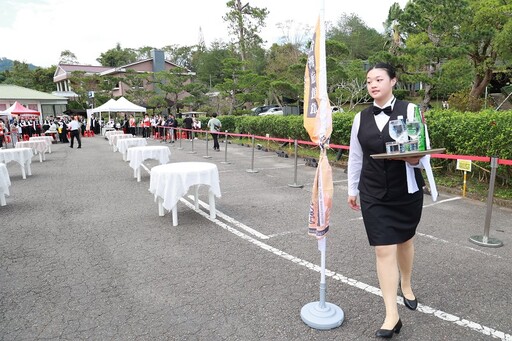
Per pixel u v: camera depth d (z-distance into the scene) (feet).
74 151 57.06
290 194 25.08
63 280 12.61
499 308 10.39
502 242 15.43
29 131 81.00
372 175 8.80
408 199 8.67
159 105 113.09
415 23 45.29
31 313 10.58
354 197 9.62
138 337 9.36
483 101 51.80
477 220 18.52
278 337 9.23
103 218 19.88
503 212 19.94
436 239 15.90
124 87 135.44
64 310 10.71
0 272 13.32
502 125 22.08
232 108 90.12
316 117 9.61
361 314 10.18
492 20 42.65
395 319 8.96
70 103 131.34
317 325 9.50
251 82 84.58
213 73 149.28
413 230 9.02
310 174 32.86
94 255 14.75
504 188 23.07
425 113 28.19
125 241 16.25
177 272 13.07
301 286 11.89
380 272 8.99
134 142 41.93
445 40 45.68
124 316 10.33
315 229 9.91
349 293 11.35
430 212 19.95
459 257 13.98
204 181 18.49
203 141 69.77
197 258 14.28
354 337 9.16
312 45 9.70
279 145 52.90
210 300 11.10
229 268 13.33
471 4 45.19
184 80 103.91
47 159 47.11
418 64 46.68
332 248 15.05
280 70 111.45
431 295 11.14
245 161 41.73
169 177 17.70
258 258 14.19
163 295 11.46
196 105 114.93
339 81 64.08
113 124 97.19
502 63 52.13
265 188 27.04
